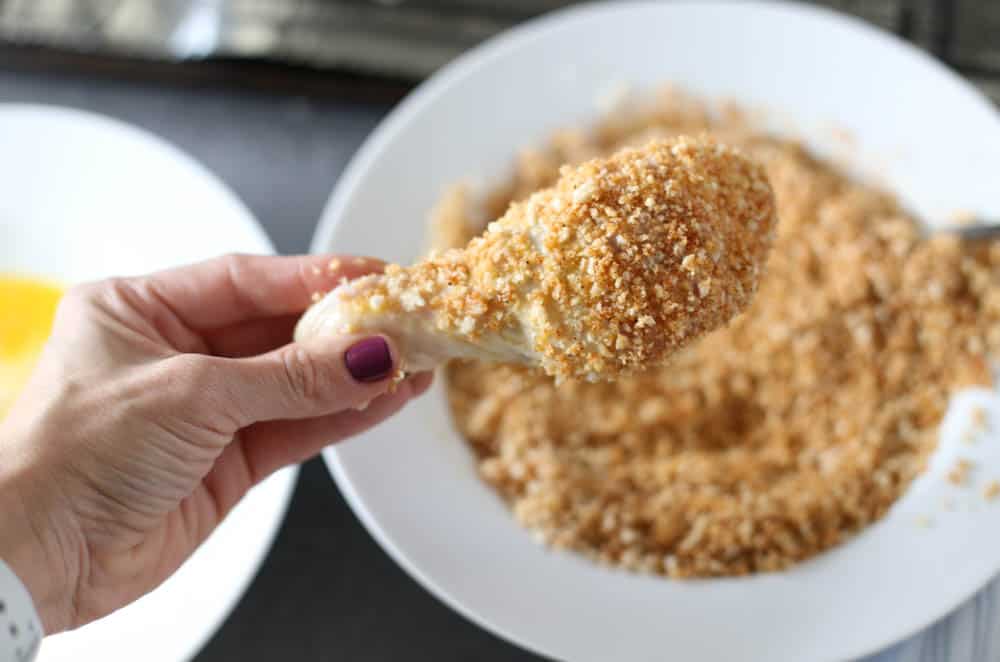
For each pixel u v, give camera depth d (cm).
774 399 43
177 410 34
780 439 43
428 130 46
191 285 40
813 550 40
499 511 41
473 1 53
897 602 38
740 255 34
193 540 40
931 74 45
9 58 53
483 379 44
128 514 35
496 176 46
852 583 39
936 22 51
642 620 38
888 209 46
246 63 52
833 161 47
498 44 47
